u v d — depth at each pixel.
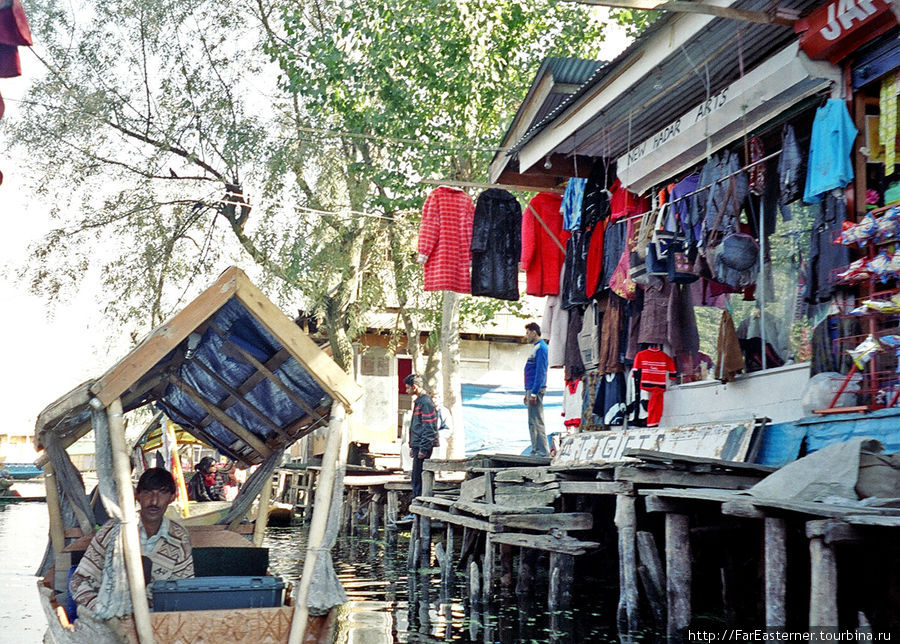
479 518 10.73
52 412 6.35
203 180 21.36
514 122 12.65
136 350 5.39
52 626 6.03
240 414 8.47
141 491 6.00
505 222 12.28
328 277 20.39
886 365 7.31
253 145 19.98
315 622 5.59
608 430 11.08
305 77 19.47
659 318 9.47
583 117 10.34
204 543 7.53
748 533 8.34
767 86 8.11
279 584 5.67
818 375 7.55
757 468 7.74
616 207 10.94
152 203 21.16
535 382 13.80
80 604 5.56
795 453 7.77
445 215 12.31
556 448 11.89
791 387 8.39
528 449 22.42
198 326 5.88
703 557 9.18
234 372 7.44
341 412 5.80
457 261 12.28
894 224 6.77
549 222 12.30
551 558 9.02
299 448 29.22
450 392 19.80
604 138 11.30
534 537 9.30
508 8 18.48
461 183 12.19
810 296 7.76
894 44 7.29
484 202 12.20
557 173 12.36
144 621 5.29
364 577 12.51
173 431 14.02
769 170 9.30
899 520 4.94
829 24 7.37
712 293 9.54
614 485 8.30
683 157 9.59
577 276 11.41
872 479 6.05
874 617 6.52
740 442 8.33
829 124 7.48
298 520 25.33
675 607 7.11
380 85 18.70
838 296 7.57
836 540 5.32
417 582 11.88
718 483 7.88
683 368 9.95
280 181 19.97
